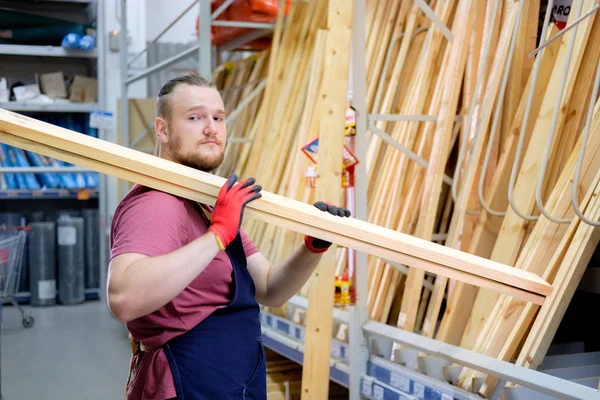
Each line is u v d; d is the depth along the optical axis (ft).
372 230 6.22
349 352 10.71
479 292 10.09
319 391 10.18
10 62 29.53
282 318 13.82
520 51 11.27
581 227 8.70
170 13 29.99
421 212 11.23
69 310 26.02
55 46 27.91
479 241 10.72
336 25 9.96
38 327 23.18
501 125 11.43
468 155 11.49
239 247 6.21
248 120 18.49
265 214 5.87
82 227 27.32
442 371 9.26
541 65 10.70
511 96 11.25
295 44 16.90
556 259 8.96
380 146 13.19
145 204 5.62
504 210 10.80
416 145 12.25
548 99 9.95
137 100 25.36
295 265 6.69
